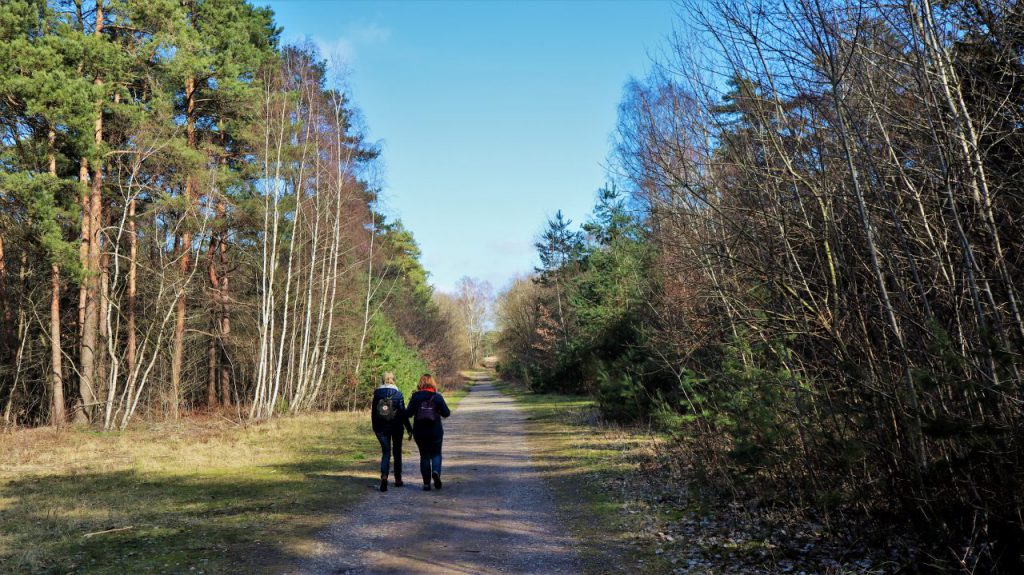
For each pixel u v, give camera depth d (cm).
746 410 701
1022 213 474
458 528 711
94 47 1891
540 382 4197
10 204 1986
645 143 812
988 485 474
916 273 490
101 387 2288
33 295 2419
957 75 504
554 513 782
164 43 2045
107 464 1221
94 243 2016
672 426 969
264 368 2358
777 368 724
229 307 2677
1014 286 461
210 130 2583
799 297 606
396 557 597
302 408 2684
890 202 504
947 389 500
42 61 1797
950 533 491
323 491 935
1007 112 468
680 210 777
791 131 621
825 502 563
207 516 765
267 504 837
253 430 1856
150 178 2208
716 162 714
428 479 948
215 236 2573
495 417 2475
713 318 805
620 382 1584
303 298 2828
